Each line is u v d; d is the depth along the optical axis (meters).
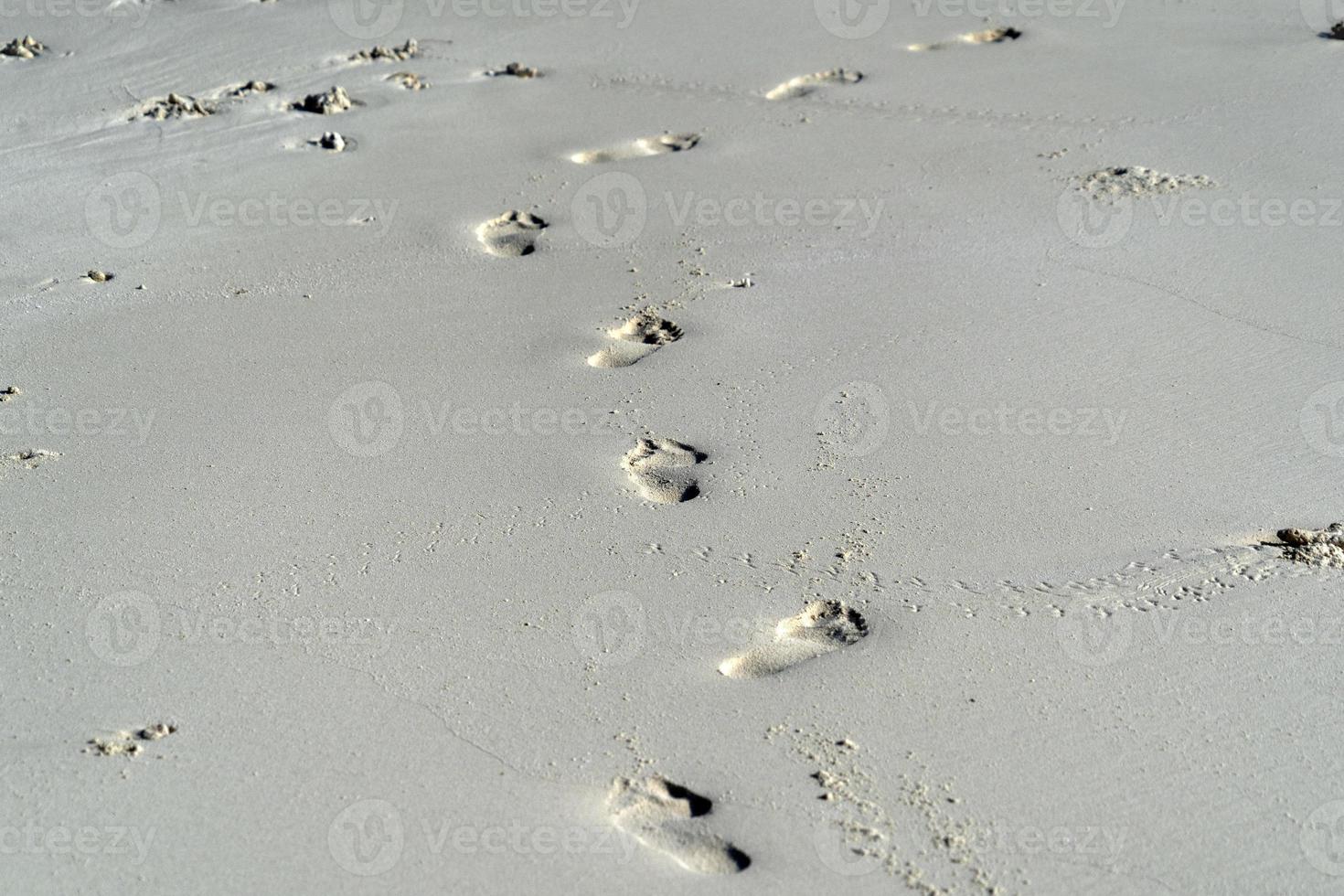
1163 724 2.60
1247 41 5.99
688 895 2.25
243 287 4.21
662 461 3.40
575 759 2.53
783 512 3.21
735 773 2.49
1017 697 2.67
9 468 3.36
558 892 2.25
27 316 4.04
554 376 3.76
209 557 3.06
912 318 4.02
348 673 2.73
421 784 2.47
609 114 5.44
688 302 4.12
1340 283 4.11
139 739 2.57
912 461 3.38
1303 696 2.66
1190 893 2.26
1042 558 3.05
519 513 3.21
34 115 5.29
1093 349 3.85
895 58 5.96
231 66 5.73
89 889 2.27
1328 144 4.99
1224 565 3.02
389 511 3.21
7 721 2.61
